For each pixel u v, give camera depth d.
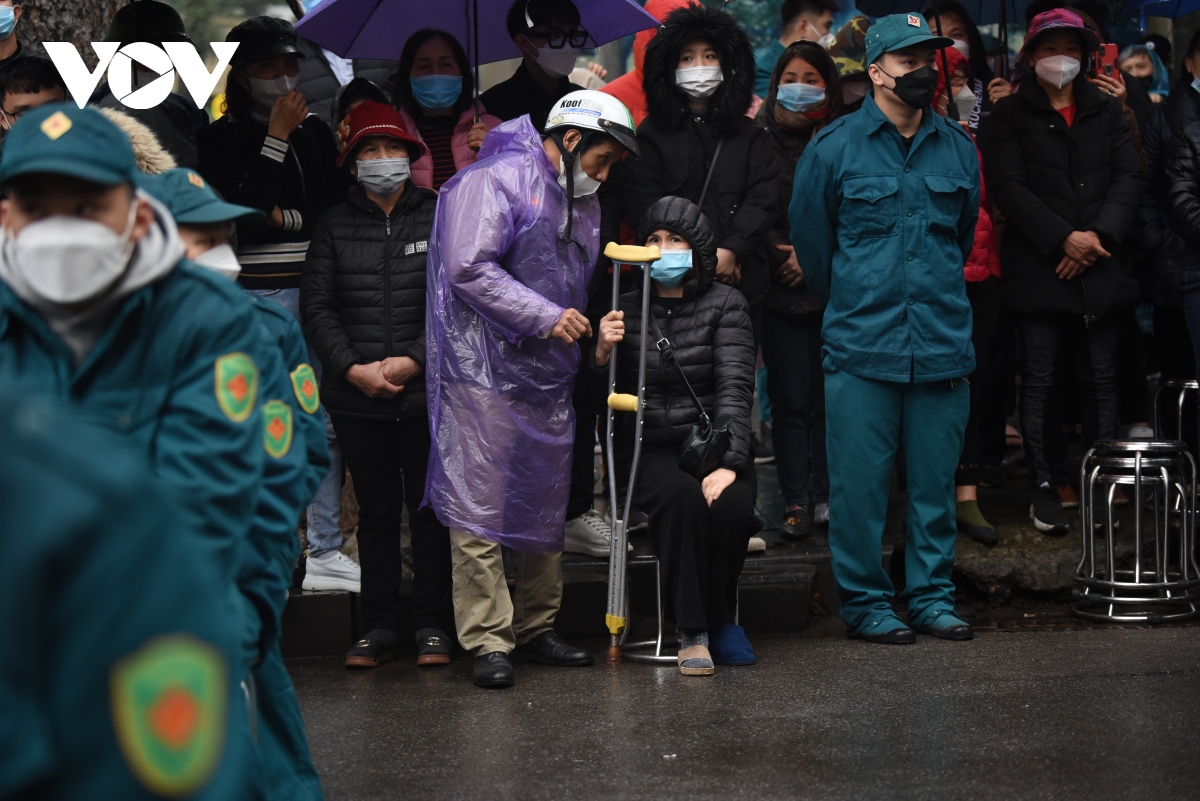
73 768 1.66
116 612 1.66
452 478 6.31
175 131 6.63
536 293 6.32
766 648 6.88
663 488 6.40
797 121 8.30
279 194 6.93
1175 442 7.45
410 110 7.61
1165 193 8.19
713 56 7.54
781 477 8.22
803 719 5.46
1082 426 8.34
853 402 7.02
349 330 6.77
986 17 10.39
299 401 4.04
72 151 2.55
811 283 7.33
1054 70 7.86
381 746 5.27
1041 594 7.88
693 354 6.75
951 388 7.07
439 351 6.43
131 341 2.91
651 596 7.36
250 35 6.97
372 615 6.85
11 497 1.63
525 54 7.82
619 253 6.47
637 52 9.02
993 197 8.17
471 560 6.31
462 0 8.08
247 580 3.43
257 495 3.02
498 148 6.53
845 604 7.16
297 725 3.80
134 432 2.89
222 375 2.95
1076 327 8.32
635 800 4.51
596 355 6.78
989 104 8.61
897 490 9.09
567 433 6.49
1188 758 4.85
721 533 6.40
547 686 6.20
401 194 6.91
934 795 4.50
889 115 7.04
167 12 6.89
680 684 6.14
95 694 1.66
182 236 3.84
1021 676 6.11
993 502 8.71
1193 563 7.59
